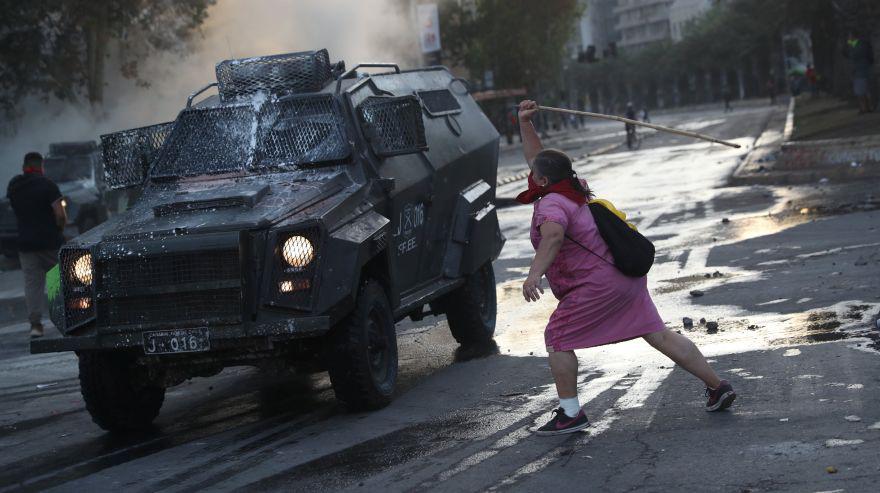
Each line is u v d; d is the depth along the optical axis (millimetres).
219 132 15570
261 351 13203
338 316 12836
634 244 10992
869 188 34906
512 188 57688
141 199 15180
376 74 17281
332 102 15266
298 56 16031
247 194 13641
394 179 15180
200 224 12969
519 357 16562
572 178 11242
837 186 37125
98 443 13867
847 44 66812
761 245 25172
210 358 13445
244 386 17125
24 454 13492
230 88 16172
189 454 12461
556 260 11164
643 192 44719
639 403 12250
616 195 44688
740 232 28422
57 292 13750
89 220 48000
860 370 12180
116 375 13930
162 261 12852
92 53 65938
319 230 12812
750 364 13375
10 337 24781
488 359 16703
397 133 15250
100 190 49156
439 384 15125
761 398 11672
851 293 17625
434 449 11312
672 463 9719
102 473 11953
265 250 12836
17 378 19359
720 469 9352
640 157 70812
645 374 13781
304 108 15414
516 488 9516
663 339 11281
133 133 15992
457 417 12836
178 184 15266
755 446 9906
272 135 15289
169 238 12875
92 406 13984
